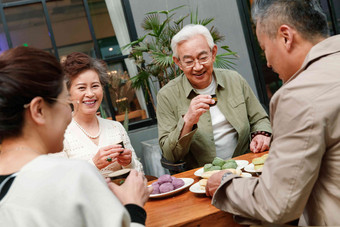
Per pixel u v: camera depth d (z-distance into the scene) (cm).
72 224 68
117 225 69
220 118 240
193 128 213
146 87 429
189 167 242
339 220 97
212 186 135
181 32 225
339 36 107
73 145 207
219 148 239
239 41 498
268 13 110
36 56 78
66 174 71
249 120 251
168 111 243
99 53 462
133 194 101
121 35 470
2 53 77
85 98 206
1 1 434
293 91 98
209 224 125
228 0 494
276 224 109
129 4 461
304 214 107
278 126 101
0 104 73
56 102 80
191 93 241
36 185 70
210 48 230
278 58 113
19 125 77
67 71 202
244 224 119
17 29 448
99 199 71
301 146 94
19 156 76
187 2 477
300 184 95
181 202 144
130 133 455
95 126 220
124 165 186
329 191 98
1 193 70
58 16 458
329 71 98
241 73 501
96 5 466
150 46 394
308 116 93
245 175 154
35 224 67
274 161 100
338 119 93
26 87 75
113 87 463
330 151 96
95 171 76
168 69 427
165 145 223
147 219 131
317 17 107
